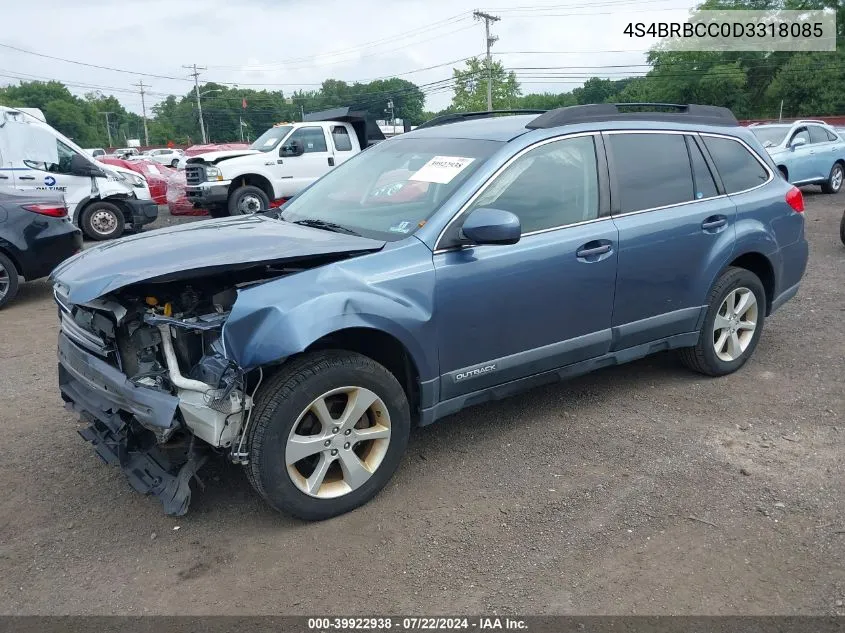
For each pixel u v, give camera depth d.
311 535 3.28
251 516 3.44
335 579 2.97
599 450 4.02
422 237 3.53
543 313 3.89
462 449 4.06
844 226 9.56
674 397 4.71
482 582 2.94
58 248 7.88
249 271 3.37
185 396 3.05
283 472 3.18
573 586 2.90
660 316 4.45
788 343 5.75
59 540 3.28
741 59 61.81
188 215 16.38
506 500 3.53
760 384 4.91
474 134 4.18
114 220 12.68
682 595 2.84
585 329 4.11
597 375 5.13
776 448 4.00
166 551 3.18
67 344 3.71
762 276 5.16
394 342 3.48
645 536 3.22
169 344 3.11
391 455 3.52
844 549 3.10
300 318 3.06
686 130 4.64
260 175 13.80
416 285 3.42
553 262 3.85
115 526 3.38
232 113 115.62
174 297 3.30
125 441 3.40
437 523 3.35
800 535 3.21
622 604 2.80
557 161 3.99
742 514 3.37
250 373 3.21
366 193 4.17
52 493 3.68
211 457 3.75
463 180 3.72
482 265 3.62
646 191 4.33
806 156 15.34
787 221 5.09
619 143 4.27
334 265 3.31
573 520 3.35
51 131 12.02
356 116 14.84
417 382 3.57
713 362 4.88
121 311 3.21
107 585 2.96
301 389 3.14
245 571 3.03
